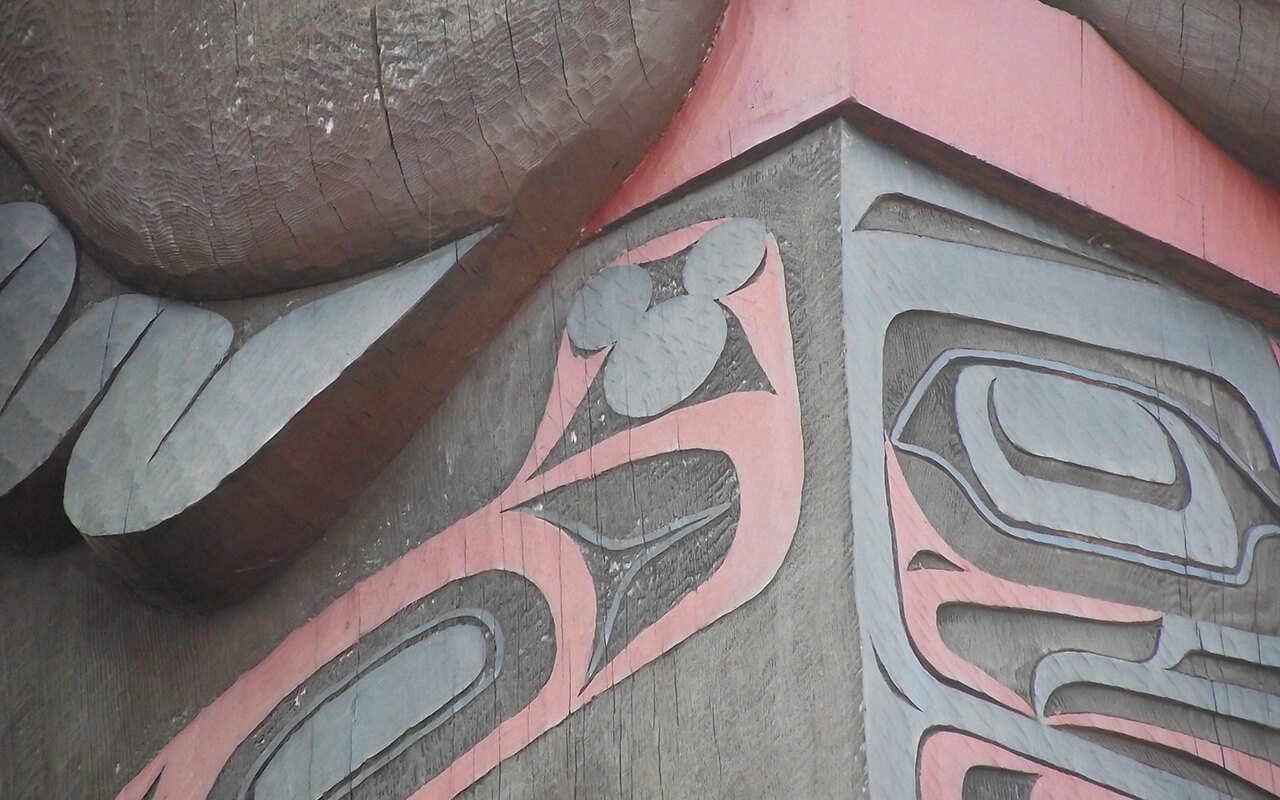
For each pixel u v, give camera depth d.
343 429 1.66
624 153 1.65
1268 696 1.59
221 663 1.73
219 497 1.62
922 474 1.50
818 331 1.52
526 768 1.51
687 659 1.47
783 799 1.37
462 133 1.62
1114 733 1.49
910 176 1.62
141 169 1.74
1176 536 1.61
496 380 1.70
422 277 1.64
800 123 1.60
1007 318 1.62
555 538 1.59
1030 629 1.50
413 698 1.60
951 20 1.68
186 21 1.75
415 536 1.68
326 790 1.59
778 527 1.47
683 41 1.63
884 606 1.41
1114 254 1.74
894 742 1.35
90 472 1.68
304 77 1.67
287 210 1.67
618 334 1.64
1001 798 1.40
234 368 1.68
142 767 1.72
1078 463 1.59
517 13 1.61
